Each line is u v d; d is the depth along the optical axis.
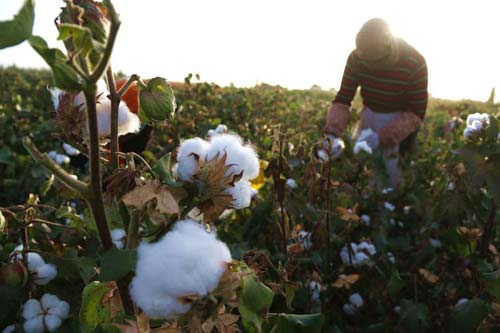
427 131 8.42
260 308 0.83
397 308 2.30
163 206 0.75
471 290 2.20
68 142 0.87
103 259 0.75
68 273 1.36
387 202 3.35
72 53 0.64
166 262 0.65
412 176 3.77
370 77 4.21
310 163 2.09
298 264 2.22
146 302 0.66
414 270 2.70
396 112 4.26
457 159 2.15
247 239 2.71
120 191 0.77
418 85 4.18
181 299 0.65
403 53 4.13
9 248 1.62
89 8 0.70
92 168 0.73
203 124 5.55
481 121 1.97
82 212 2.44
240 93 8.61
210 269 0.67
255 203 2.72
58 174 0.72
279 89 9.44
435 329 2.18
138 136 2.52
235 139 0.86
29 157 3.76
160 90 0.86
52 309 1.29
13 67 17.86
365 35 4.01
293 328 1.00
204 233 0.72
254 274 0.85
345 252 2.52
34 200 1.54
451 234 2.34
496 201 1.86
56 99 0.90
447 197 2.21
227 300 0.69
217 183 0.80
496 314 1.68
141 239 0.89
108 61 0.65
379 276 2.55
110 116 0.88
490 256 2.26
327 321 2.22
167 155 0.82
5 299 1.28
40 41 0.63
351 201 2.93
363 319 2.41
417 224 3.23
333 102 4.36
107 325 0.87
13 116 5.76
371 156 3.31
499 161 1.90
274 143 2.01
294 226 2.34
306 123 8.27
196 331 0.73
